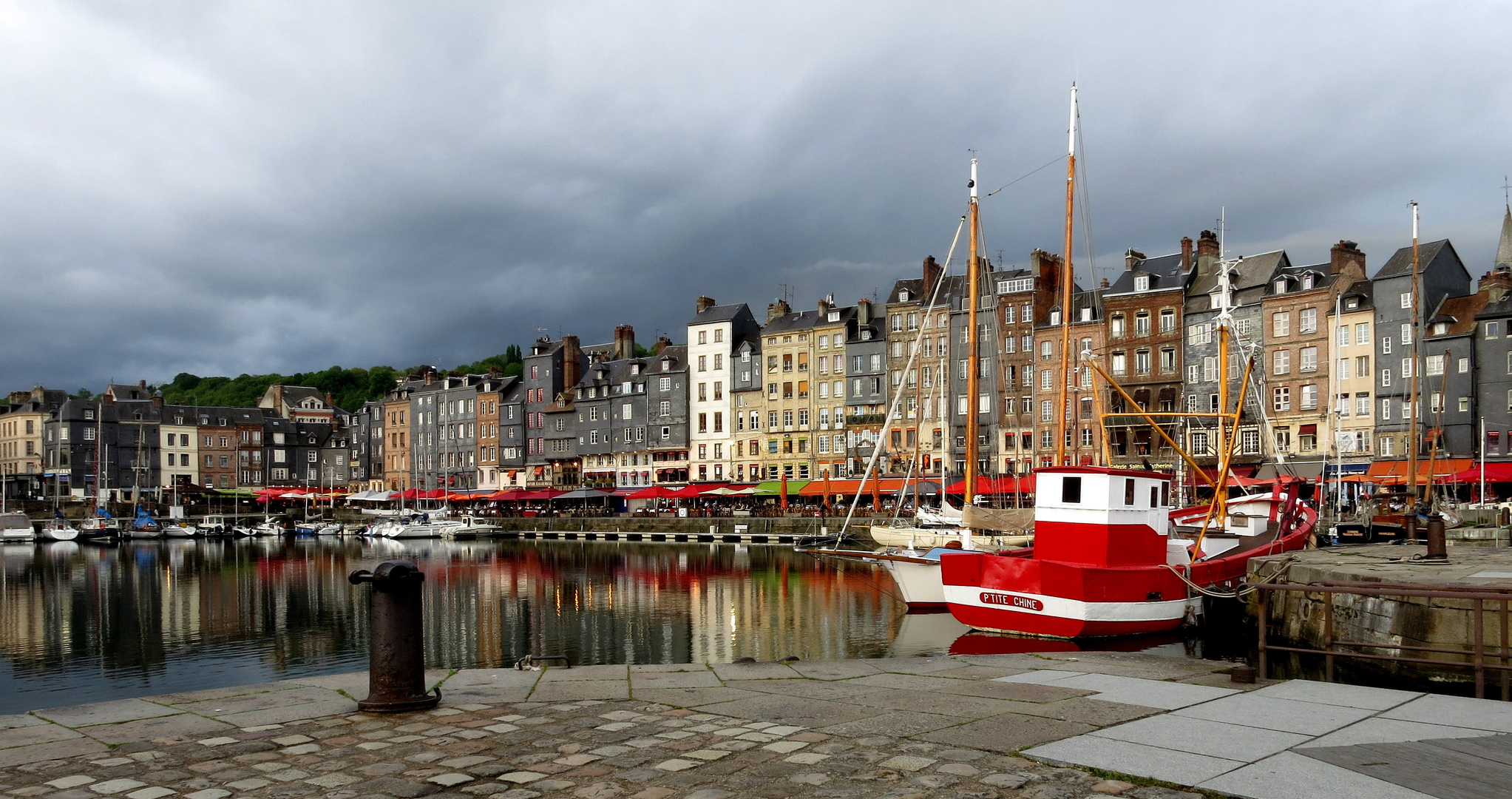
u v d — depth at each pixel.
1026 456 85.06
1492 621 14.88
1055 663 11.94
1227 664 11.73
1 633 36.88
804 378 99.94
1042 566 23.86
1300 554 26.27
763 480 100.94
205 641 34.25
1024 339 86.38
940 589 33.53
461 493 117.88
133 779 7.18
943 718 8.77
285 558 73.31
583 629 35.00
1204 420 75.50
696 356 107.06
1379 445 69.25
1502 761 7.11
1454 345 66.81
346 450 149.25
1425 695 9.53
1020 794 6.50
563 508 112.56
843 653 27.89
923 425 91.06
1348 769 6.89
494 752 7.83
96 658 31.17
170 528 105.06
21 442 137.12
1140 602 23.73
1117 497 23.91
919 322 92.44
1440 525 21.66
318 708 9.51
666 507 101.06
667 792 6.72
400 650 9.35
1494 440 65.06
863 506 83.62
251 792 6.86
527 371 121.56
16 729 8.69
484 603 42.72
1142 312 80.06
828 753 7.62
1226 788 6.50
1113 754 7.41
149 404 141.75
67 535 101.50
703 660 28.19
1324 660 19.08
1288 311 73.75
